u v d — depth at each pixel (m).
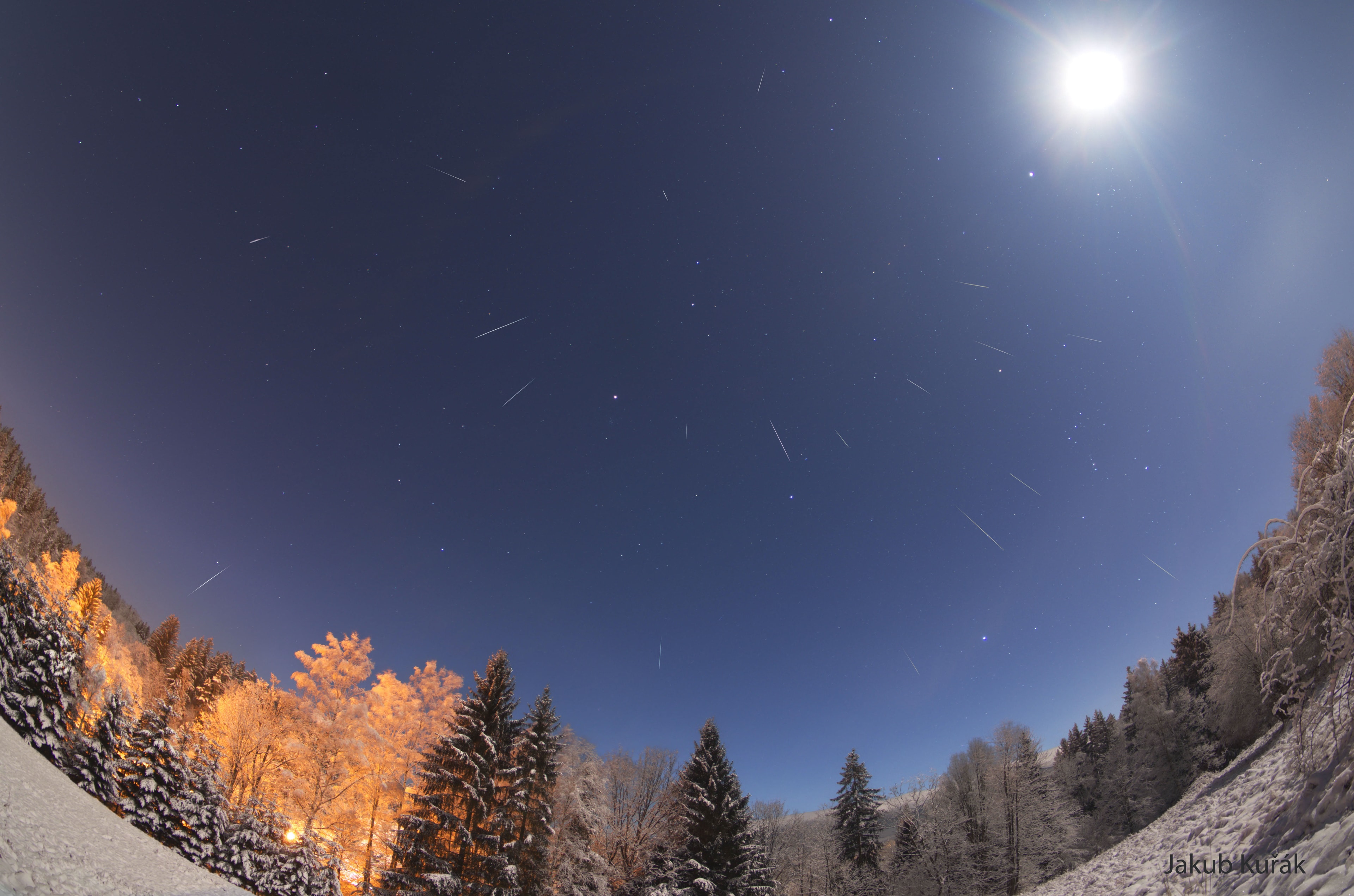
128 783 11.98
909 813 43.41
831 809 46.84
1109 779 43.78
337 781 23.17
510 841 21.50
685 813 25.75
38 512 56.53
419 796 20.09
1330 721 5.51
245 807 15.34
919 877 35.88
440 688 26.91
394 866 19.61
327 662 25.00
